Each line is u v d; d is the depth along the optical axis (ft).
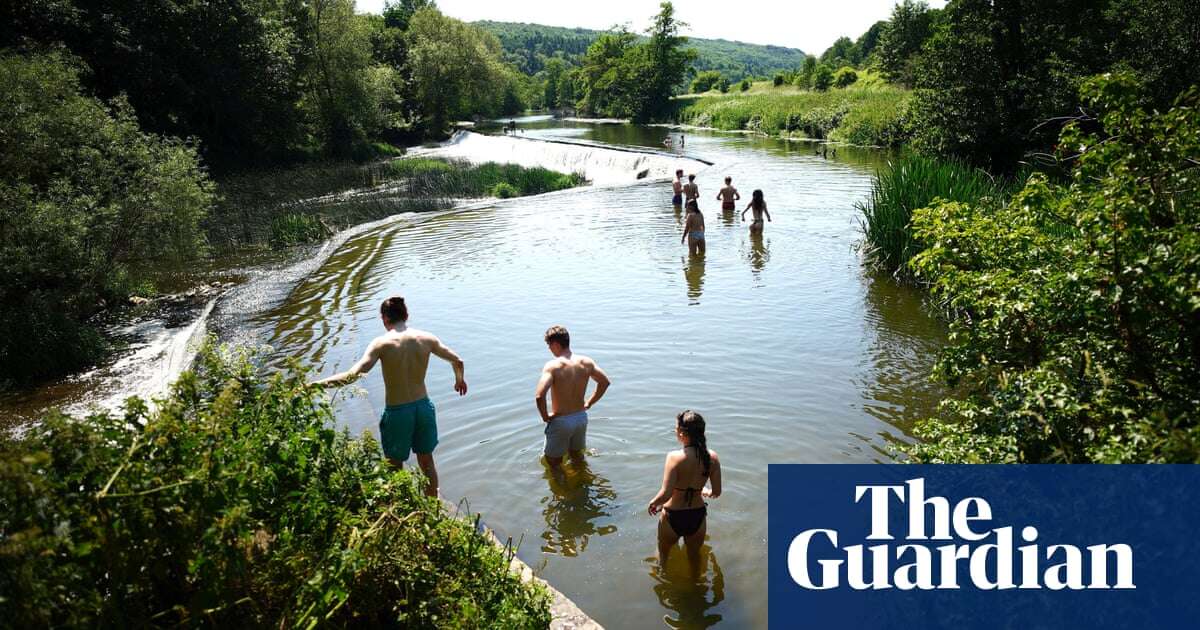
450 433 26.05
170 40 119.14
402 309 21.79
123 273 47.29
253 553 12.58
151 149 51.37
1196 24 73.67
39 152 44.57
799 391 28.94
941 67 92.58
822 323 37.73
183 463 11.46
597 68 405.80
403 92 241.96
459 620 12.59
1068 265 17.29
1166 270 14.56
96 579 10.50
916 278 44.52
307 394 15.03
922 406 27.30
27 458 9.51
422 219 77.82
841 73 312.71
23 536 8.97
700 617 16.53
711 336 35.94
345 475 14.28
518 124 320.50
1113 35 83.30
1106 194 15.55
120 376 35.24
